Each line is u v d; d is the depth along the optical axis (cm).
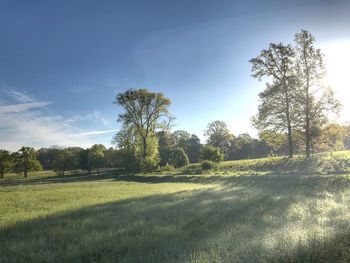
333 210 1084
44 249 742
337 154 4006
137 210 1293
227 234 781
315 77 3919
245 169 4322
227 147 11300
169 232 845
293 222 909
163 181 4481
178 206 1367
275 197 1602
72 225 1020
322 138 3903
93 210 1355
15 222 1124
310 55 3944
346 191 1792
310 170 3262
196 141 11650
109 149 10756
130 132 7706
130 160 7475
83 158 10844
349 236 709
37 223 1080
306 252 617
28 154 10912
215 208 1260
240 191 2050
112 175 7900
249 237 748
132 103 7031
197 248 675
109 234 841
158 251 672
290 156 4119
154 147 7531
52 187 3900
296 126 4034
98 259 662
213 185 2966
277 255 606
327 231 746
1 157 11000
